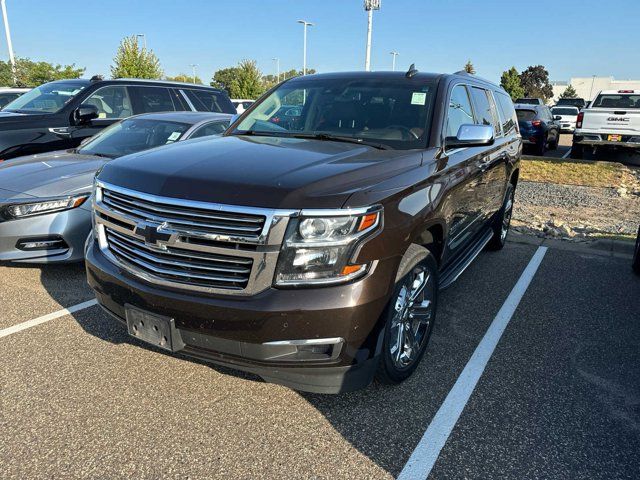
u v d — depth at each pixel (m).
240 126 4.41
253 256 2.56
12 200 4.74
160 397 3.14
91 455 2.63
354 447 2.75
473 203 4.47
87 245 3.38
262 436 2.81
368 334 2.74
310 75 4.93
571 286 5.26
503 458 2.69
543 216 8.46
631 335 4.17
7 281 4.97
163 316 2.77
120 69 30.12
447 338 4.03
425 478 2.54
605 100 15.68
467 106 4.61
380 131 3.88
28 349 3.68
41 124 7.43
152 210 2.78
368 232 2.67
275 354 2.62
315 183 2.68
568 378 3.49
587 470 2.61
